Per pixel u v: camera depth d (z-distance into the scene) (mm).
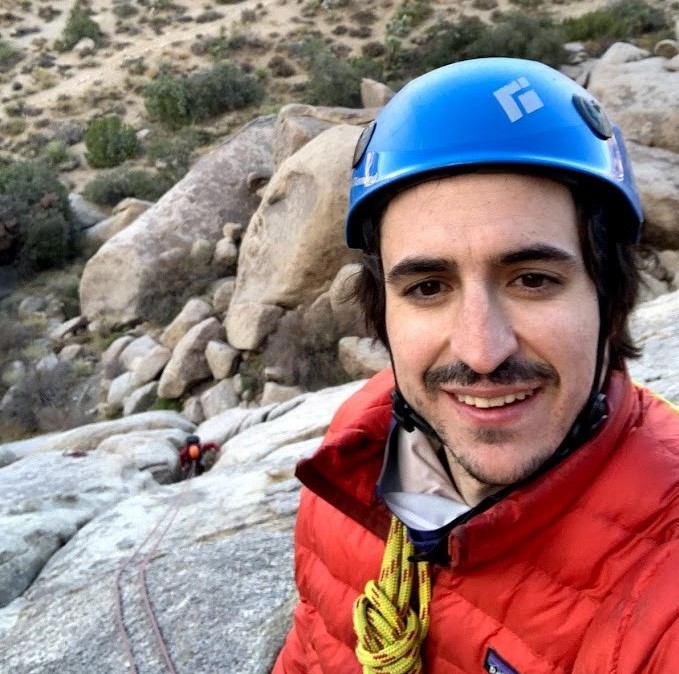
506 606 502
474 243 440
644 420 534
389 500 587
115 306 7746
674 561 436
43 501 2381
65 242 9812
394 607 567
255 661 1327
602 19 12039
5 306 8852
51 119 15844
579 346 451
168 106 14461
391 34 15961
